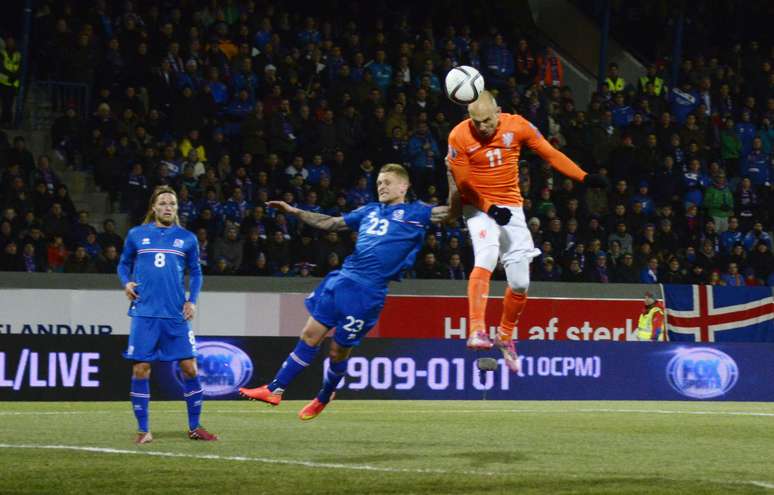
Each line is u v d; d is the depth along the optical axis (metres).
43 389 46.38
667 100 79.06
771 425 39.38
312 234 61.69
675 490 22.72
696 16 87.12
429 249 62.84
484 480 23.67
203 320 58.66
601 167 71.12
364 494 21.72
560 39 87.12
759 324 64.62
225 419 38.38
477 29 81.06
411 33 77.00
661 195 70.25
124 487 22.19
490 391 51.06
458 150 29.45
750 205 71.94
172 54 65.81
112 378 47.12
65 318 57.09
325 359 49.47
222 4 71.50
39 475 23.56
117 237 59.38
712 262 67.56
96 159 62.31
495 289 61.50
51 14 66.00
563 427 37.38
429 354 50.38
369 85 68.56
